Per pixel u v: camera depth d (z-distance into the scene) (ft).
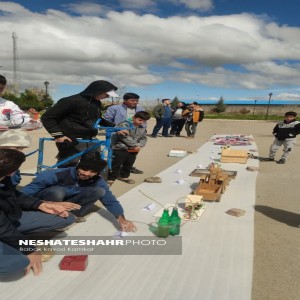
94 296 9.23
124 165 21.25
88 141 16.85
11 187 10.11
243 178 22.58
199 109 47.52
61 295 9.23
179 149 33.55
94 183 13.52
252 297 9.43
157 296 9.28
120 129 18.88
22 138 12.05
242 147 38.01
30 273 10.18
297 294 9.60
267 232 13.67
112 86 17.01
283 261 11.42
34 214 11.39
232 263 11.07
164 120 48.26
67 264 10.39
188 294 9.39
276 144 29.01
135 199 17.38
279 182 21.81
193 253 11.66
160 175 23.07
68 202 12.23
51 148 34.60
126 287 9.66
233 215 15.25
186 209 14.89
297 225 14.48
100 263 10.87
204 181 18.66
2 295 9.16
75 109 16.57
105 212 15.12
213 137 48.24
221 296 9.32
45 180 13.20
